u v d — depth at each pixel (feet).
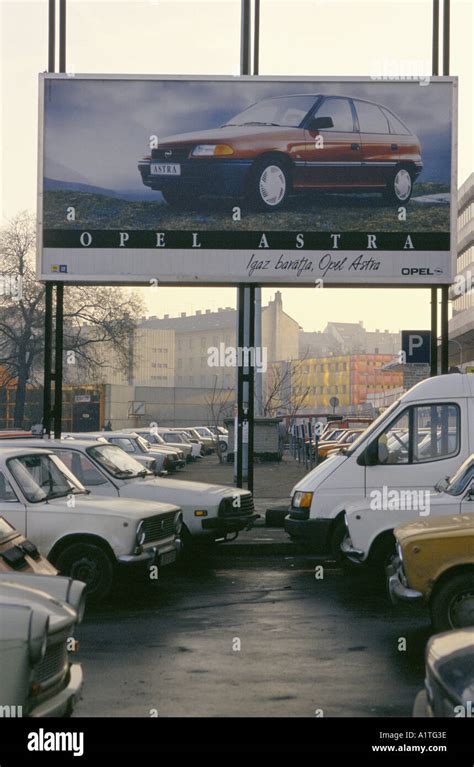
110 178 64.69
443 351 65.67
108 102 64.85
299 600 39.40
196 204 64.64
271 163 64.64
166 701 24.39
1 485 38.24
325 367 449.06
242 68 66.08
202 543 47.11
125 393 234.99
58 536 37.70
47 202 64.64
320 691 25.36
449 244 64.39
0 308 209.97
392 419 45.73
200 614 36.29
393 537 39.17
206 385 423.64
